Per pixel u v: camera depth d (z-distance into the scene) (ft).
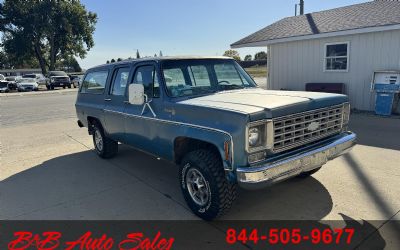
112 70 18.69
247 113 10.59
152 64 15.06
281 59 44.70
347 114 14.25
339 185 15.42
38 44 169.27
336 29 36.68
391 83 33.24
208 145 12.71
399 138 23.61
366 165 17.97
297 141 11.93
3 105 59.98
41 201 15.05
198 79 15.49
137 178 17.65
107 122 19.27
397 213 12.57
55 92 95.30
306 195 14.51
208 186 11.99
